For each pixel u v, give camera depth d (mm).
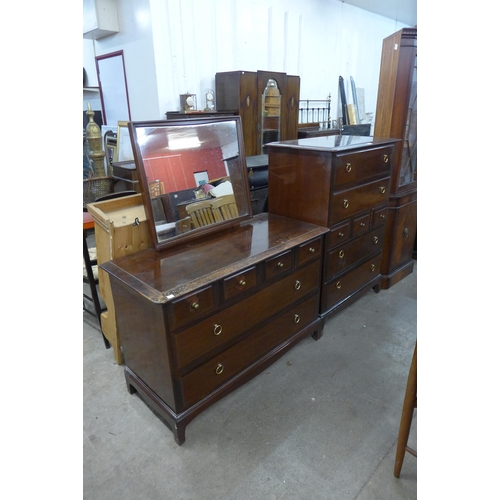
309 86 5070
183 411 1512
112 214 1785
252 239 1823
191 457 1478
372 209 2344
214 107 3783
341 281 2271
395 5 5383
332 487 1351
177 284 1382
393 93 2459
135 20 3447
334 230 2061
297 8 4500
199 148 1781
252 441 1547
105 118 4363
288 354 2098
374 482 1365
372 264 2543
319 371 1959
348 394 1800
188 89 3693
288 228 1989
